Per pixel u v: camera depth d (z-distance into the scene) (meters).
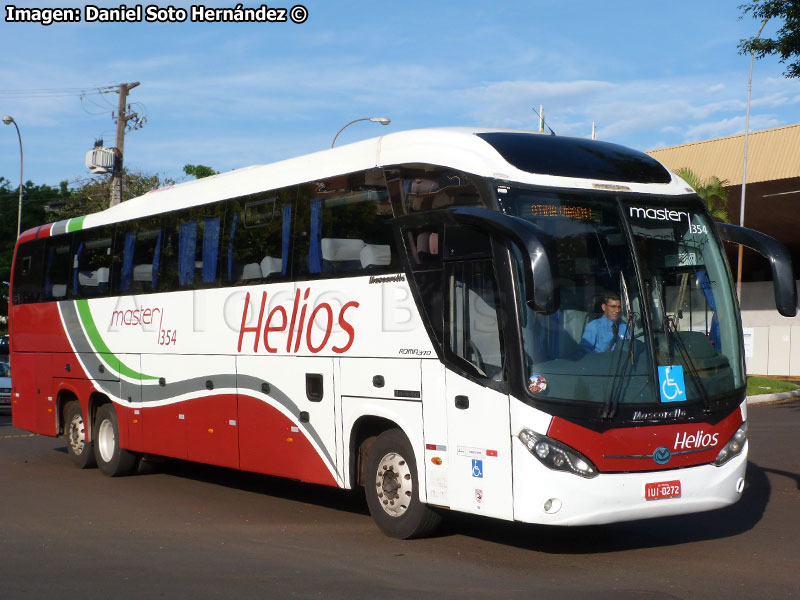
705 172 42.22
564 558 8.54
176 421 12.66
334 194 10.19
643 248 8.50
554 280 7.24
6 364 28.55
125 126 32.78
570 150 8.96
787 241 51.66
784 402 28.97
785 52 18.94
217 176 12.38
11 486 13.43
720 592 7.27
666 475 8.16
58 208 47.69
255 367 11.19
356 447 9.91
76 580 7.84
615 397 8.00
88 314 14.74
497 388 8.18
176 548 9.14
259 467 11.12
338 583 7.63
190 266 12.48
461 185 8.62
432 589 7.40
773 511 10.89
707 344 8.60
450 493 8.64
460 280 8.62
